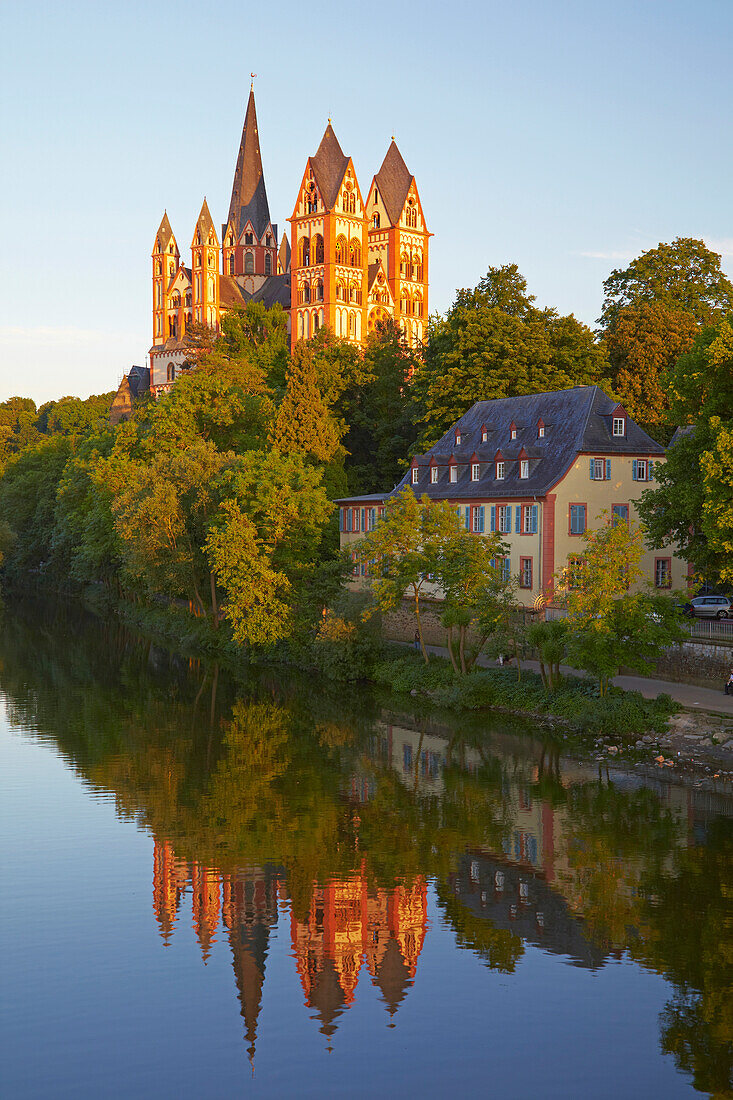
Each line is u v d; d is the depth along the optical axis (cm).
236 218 18650
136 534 7806
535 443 6350
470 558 5322
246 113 18575
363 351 11962
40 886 2981
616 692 4622
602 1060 2109
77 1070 2084
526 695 5022
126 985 2434
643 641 4316
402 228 16738
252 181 18625
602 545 4456
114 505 8325
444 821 3509
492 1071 2080
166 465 8069
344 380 10062
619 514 6025
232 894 2925
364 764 4297
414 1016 2294
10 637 8369
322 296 15700
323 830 3441
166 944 2636
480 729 4766
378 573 5744
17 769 4238
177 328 17625
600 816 3500
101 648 7769
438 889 2939
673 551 6006
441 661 5831
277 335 12312
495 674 5344
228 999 2366
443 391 7731
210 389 9394
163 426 9206
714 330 4462
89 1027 2252
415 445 7888
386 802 3747
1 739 4772
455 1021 2269
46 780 4072
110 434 11756
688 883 2931
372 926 2711
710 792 3709
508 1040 2189
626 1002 2338
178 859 3181
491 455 6612
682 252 9025
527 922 2725
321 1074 2066
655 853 3156
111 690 6031
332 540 8019
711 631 4816
